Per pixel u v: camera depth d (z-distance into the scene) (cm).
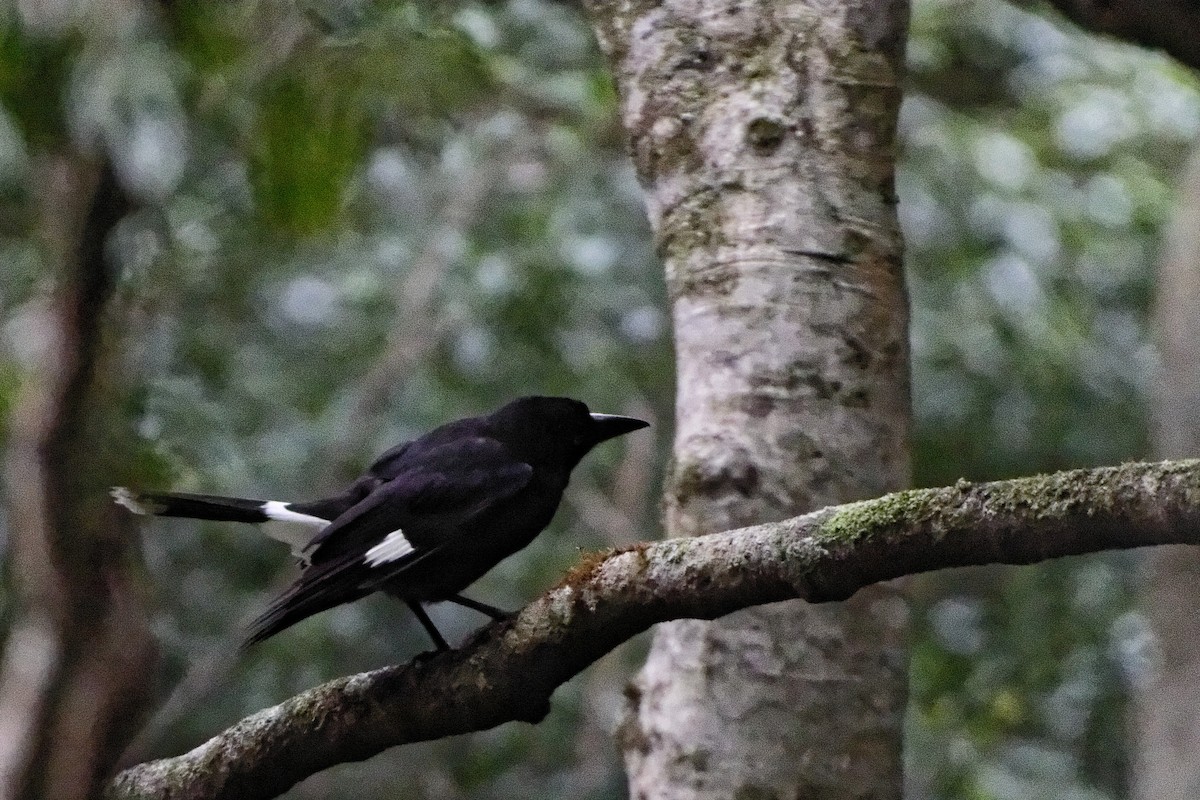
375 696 638
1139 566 1362
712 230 732
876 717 704
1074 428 1400
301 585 710
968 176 1398
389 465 798
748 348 714
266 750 661
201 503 793
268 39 1084
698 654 707
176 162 1027
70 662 777
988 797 1402
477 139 1380
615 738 739
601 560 583
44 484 829
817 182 726
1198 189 611
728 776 694
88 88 1006
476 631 627
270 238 1409
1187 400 575
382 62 1081
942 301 1398
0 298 1273
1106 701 1369
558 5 1330
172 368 1338
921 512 484
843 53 740
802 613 702
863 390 712
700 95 750
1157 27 934
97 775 758
